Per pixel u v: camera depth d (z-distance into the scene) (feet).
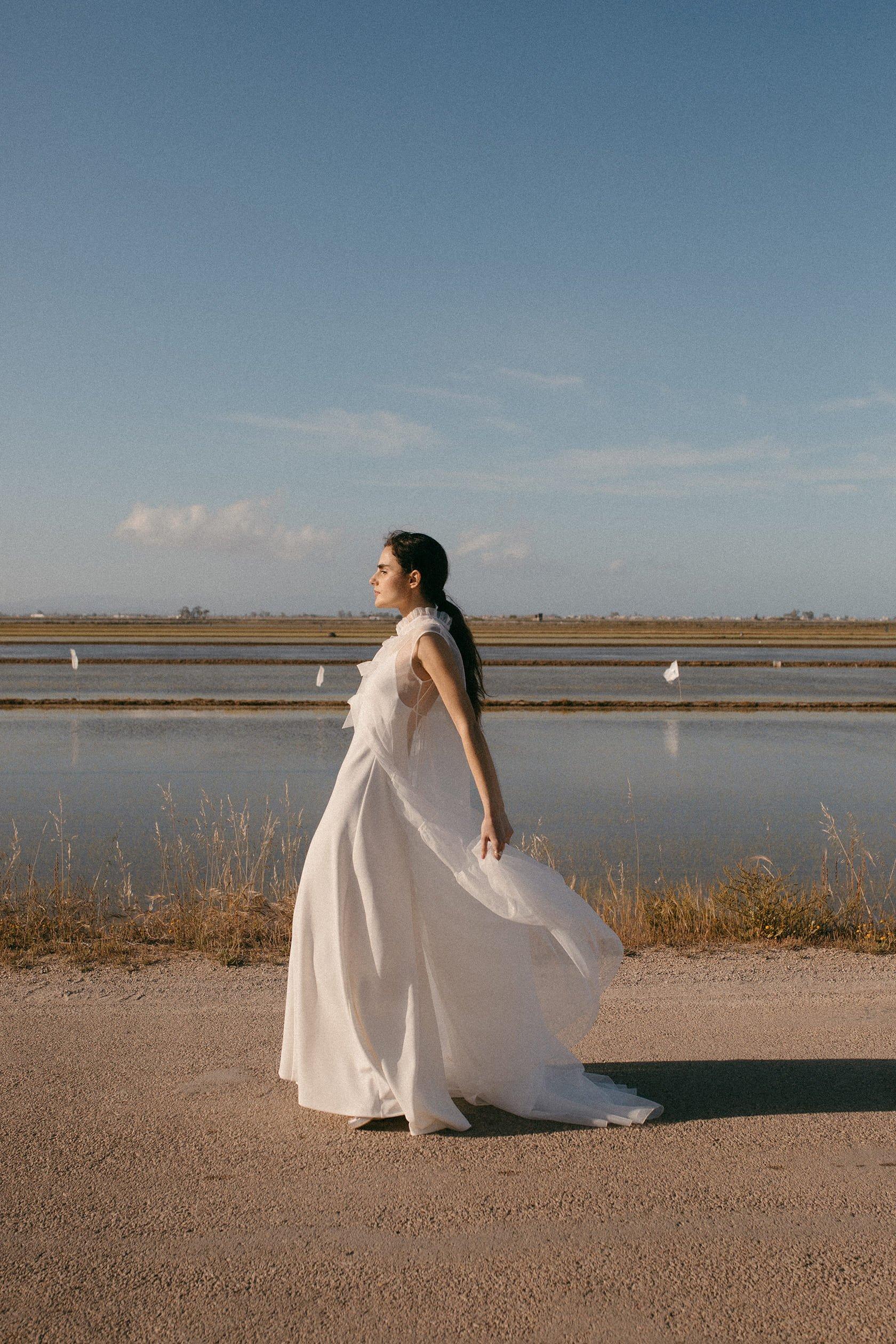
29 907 21.83
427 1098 10.12
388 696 10.58
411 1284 7.58
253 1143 10.03
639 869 32.22
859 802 48.34
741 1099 11.18
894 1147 9.93
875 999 15.38
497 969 10.62
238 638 377.30
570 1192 9.00
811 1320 7.14
